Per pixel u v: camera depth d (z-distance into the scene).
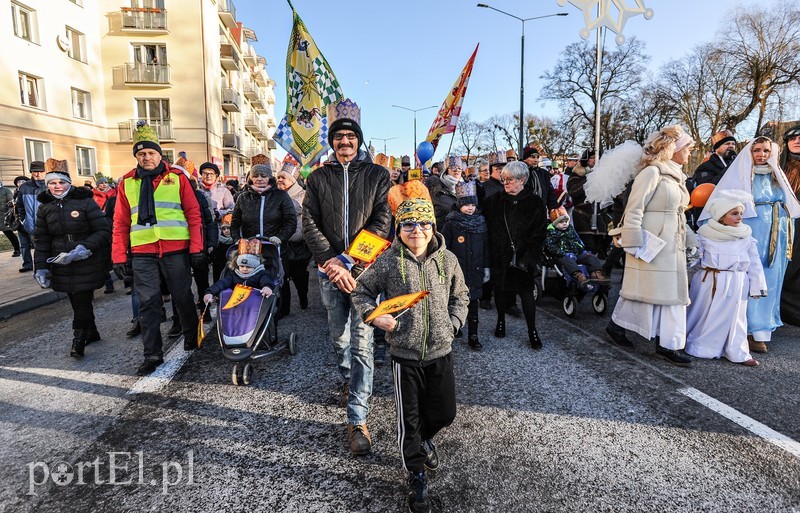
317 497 2.27
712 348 4.07
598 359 4.06
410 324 2.28
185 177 4.13
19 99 20.03
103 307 6.27
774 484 2.31
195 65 25.88
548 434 2.81
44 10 21.27
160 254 3.95
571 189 7.69
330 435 2.85
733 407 3.12
